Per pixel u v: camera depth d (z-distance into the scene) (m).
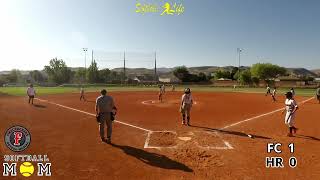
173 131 12.48
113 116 10.54
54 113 18.59
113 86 79.00
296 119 15.98
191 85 83.88
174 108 21.83
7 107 22.23
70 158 8.52
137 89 60.53
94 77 99.56
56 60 104.62
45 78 124.75
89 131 12.45
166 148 9.60
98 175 7.14
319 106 23.42
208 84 89.44
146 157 8.61
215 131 12.48
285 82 82.38
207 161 8.23
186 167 7.72
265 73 92.81
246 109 21.39
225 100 30.48
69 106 23.20
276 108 22.11
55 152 9.13
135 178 6.94
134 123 14.59
